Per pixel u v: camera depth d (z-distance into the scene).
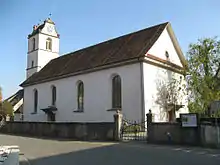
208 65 26.89
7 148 16.14
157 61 26.56
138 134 20.36
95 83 29.25
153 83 25.89
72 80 32.66
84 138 21.27
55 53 48.59
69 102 32.72
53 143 19.08
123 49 29.02
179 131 16.58
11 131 32.19
